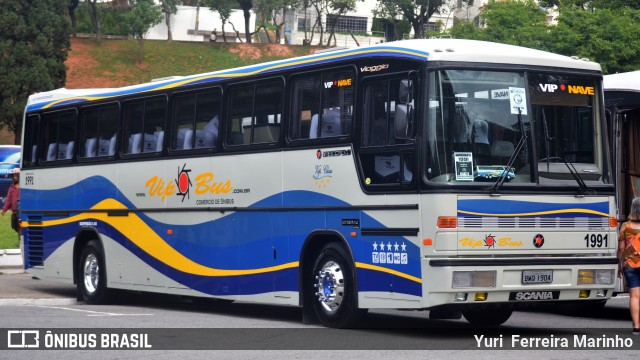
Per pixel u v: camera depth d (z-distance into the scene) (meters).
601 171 13.75
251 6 100.62
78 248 20.66
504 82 13.15
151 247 18.47
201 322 15.59
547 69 13.47
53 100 21.58
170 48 96.19
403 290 13.04
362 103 13.92
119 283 19.39
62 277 21.06
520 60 13.32
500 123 13.02
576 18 49.28
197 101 17.47
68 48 76.06
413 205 12.85
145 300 20.88
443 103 12.79
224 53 96.56
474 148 12.80
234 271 16.39
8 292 21.44
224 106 16.77
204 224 17.11
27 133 22.36
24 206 22.33
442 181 12.60
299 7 109.19
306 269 14.94
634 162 16.75
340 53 14.45
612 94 16.80
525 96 13.23
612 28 47.75
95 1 97.12
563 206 13.23
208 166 17.00
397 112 13.08
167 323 15.39
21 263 27.31
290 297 15.15
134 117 19.11
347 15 113.81
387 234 13.30
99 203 19.91
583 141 13.66
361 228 13.77
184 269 17.62
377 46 13.80
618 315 17.55
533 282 12.91
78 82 86.19
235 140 16.45
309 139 14.84
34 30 73.81
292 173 15.12
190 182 17.44
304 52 99.69
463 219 12.57
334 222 14.28
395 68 13.38
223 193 16.64
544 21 55.81
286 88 15.38
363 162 13.77
